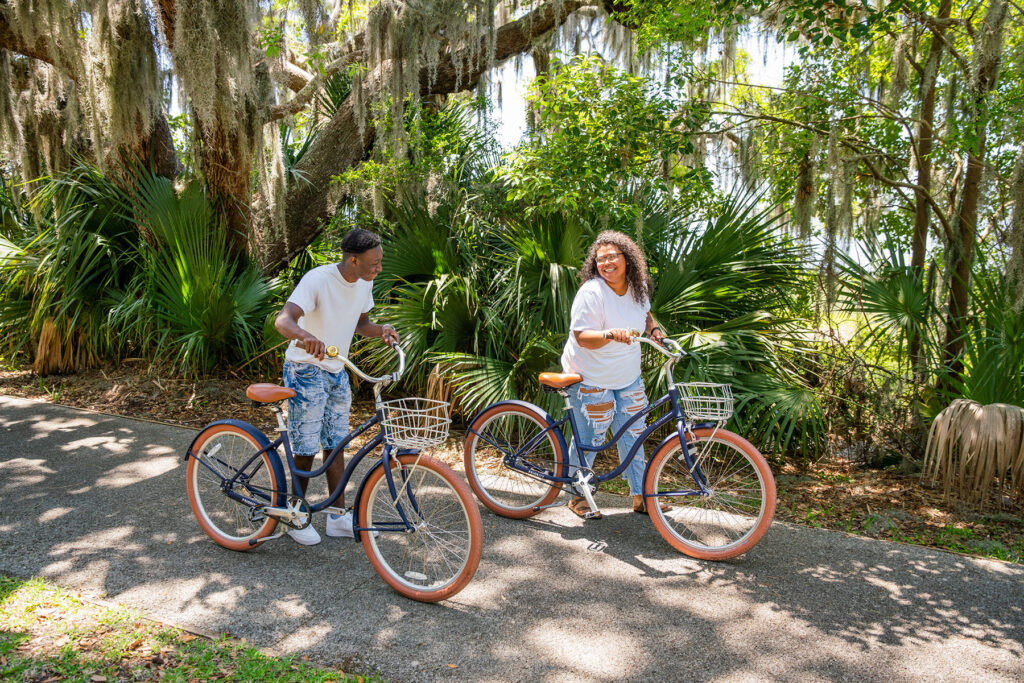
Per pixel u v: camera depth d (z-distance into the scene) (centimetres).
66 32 548
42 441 499
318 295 320
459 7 628
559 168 541
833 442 526
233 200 676
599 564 334
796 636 276
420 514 306
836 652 265
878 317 501
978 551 361
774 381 492
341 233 730
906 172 551
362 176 648
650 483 356
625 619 286
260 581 309
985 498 403
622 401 378
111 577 308
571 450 383
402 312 538
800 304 549
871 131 594
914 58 505
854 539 367
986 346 441
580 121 552
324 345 318
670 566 334
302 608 288
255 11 580
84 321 667
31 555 327
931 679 250
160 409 585
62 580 305
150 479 427
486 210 634
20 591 291
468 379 503
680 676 249
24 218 787
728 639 272
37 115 709
